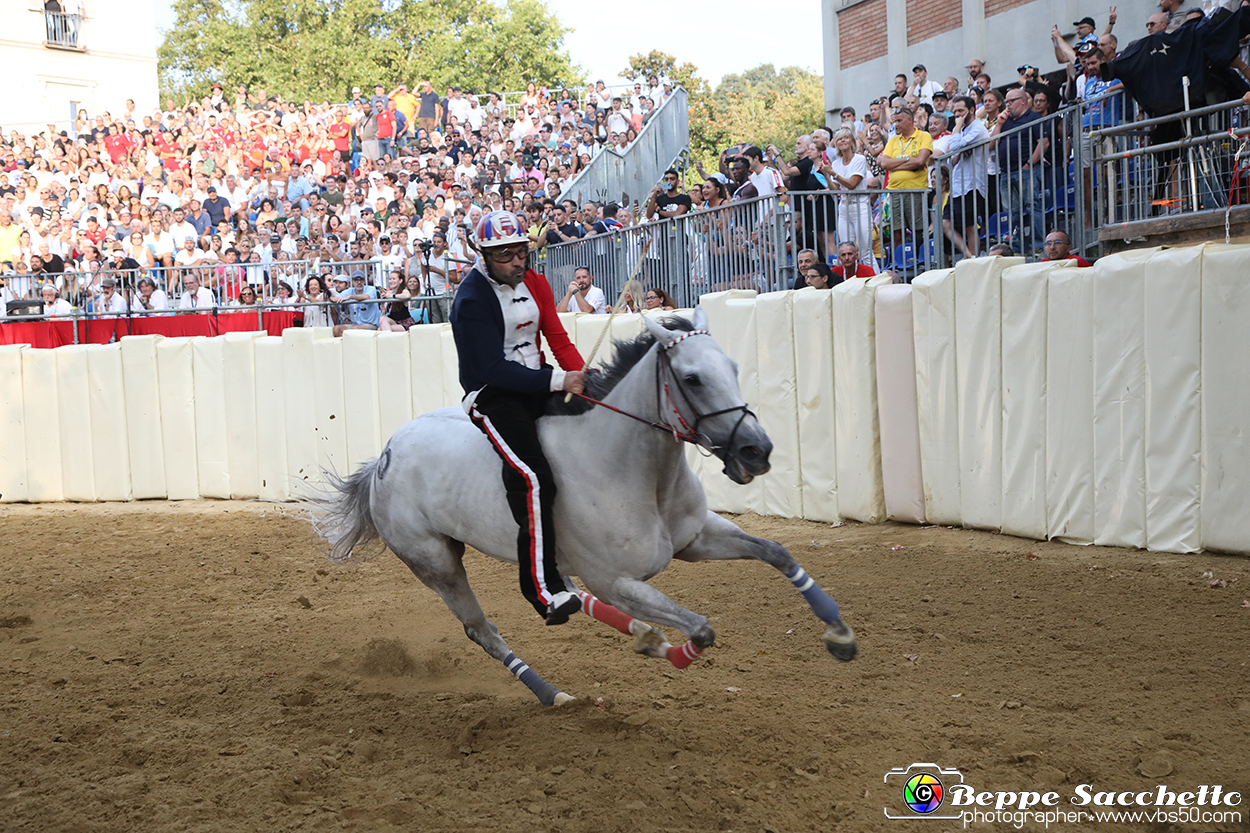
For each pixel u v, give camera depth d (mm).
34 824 4406
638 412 4820
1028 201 11203
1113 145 10539
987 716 5152
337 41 47812
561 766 4770
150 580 9516
